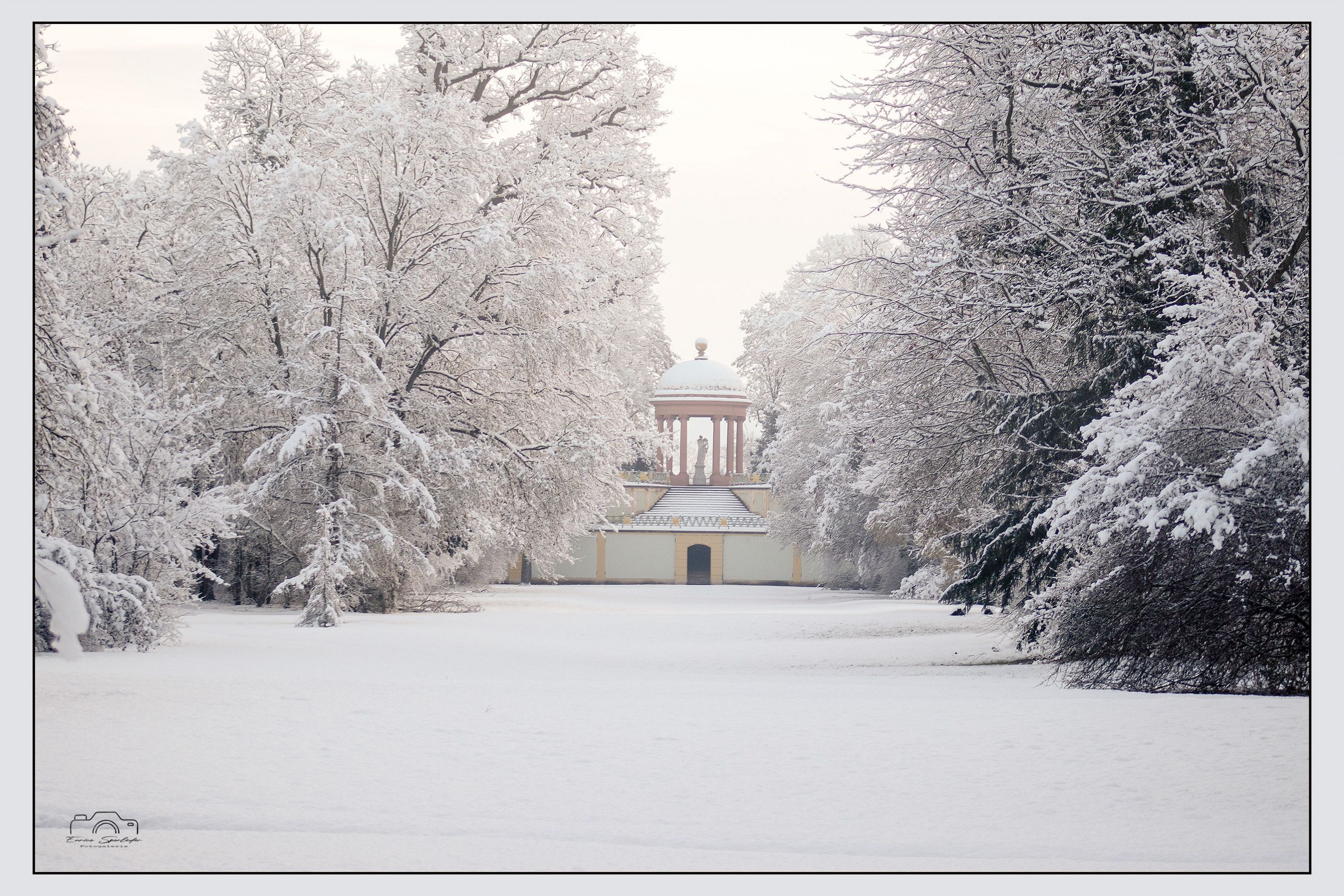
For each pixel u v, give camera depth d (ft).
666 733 47.57
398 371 148.15
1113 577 62.34
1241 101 70.69
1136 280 73.26
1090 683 65.36
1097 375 74.64
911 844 31.71
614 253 203.41
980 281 79.10
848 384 94.12
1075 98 80.38
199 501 92.79
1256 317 61.21
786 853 30.89
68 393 59.11
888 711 52.85
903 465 90.84
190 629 111.34
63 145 60.64
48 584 30.60
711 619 147.74
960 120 86.89
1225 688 61.46
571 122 194.90
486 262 145.18
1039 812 34.65
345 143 142.61
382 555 141.18
